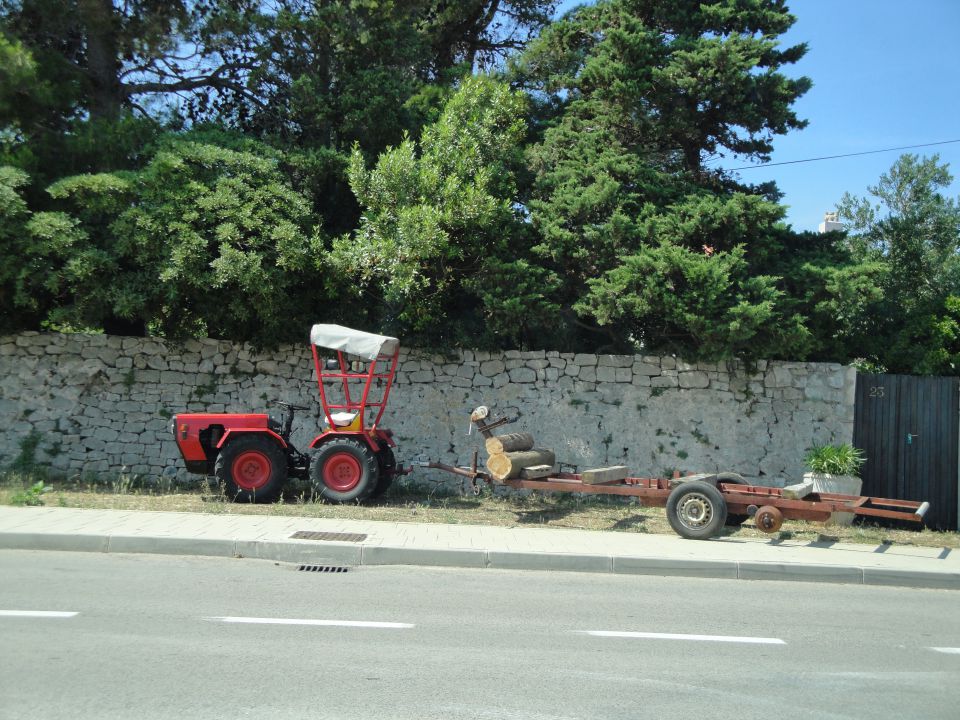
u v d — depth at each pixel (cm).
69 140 1362
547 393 1400
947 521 1296
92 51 1534
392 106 1508
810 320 1350
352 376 1202
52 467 1348
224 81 1662
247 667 519
